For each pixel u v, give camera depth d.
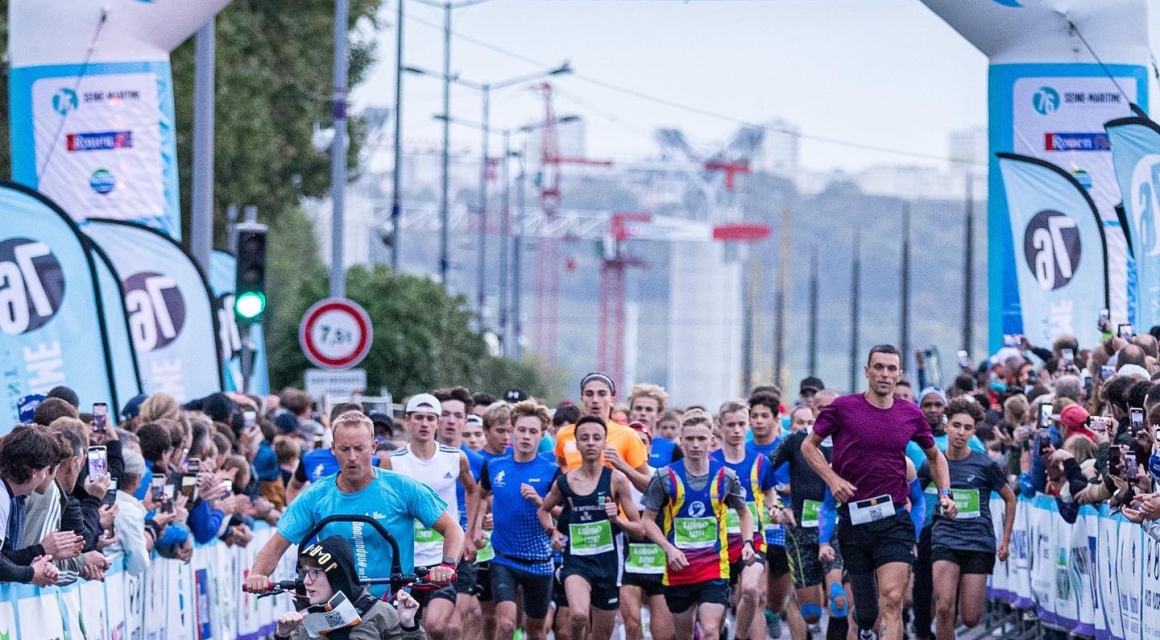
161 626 29.47
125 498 27.34
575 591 29.77
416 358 87.19
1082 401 34.25
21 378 35.59
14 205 35.62
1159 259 36.56
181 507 28.86
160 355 40.12
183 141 83.31
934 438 31.41
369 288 87.88
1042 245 43.06
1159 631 26.75
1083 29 43.62
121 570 27.09
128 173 42.44
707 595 29.16
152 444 29.06
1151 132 36.53
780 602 35.91
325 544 21.19
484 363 110.25
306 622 20.98
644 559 29.73
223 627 33.91
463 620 31.22
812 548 32.72
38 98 42.31
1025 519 37.47
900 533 28.34
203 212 52.69
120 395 37.47
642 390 38.38
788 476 35.66
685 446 29.17
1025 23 43.62
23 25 42.28
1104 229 43.06
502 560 30.97
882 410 28.41
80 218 42.41
